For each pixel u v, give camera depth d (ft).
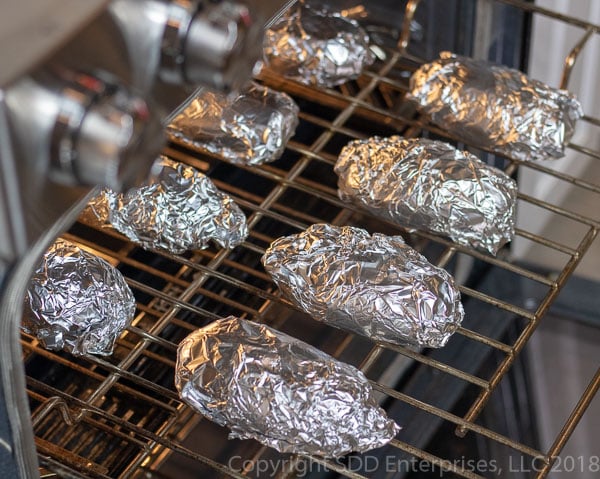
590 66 5.71
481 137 3.66
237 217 3.31
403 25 4.00
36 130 1.73
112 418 2.91
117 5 1.85
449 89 3.67
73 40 1.77
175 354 3.43
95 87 1.78
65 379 3.32
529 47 4.47
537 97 3.66
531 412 4.95
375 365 3.72
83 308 2.96
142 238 3.28
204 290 3.44
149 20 1.92
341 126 3.94
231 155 3.51
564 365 5.16
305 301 3.11
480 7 4.02
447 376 4.34
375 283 3.06
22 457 2.16
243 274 3.69
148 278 3.62
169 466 3.06
